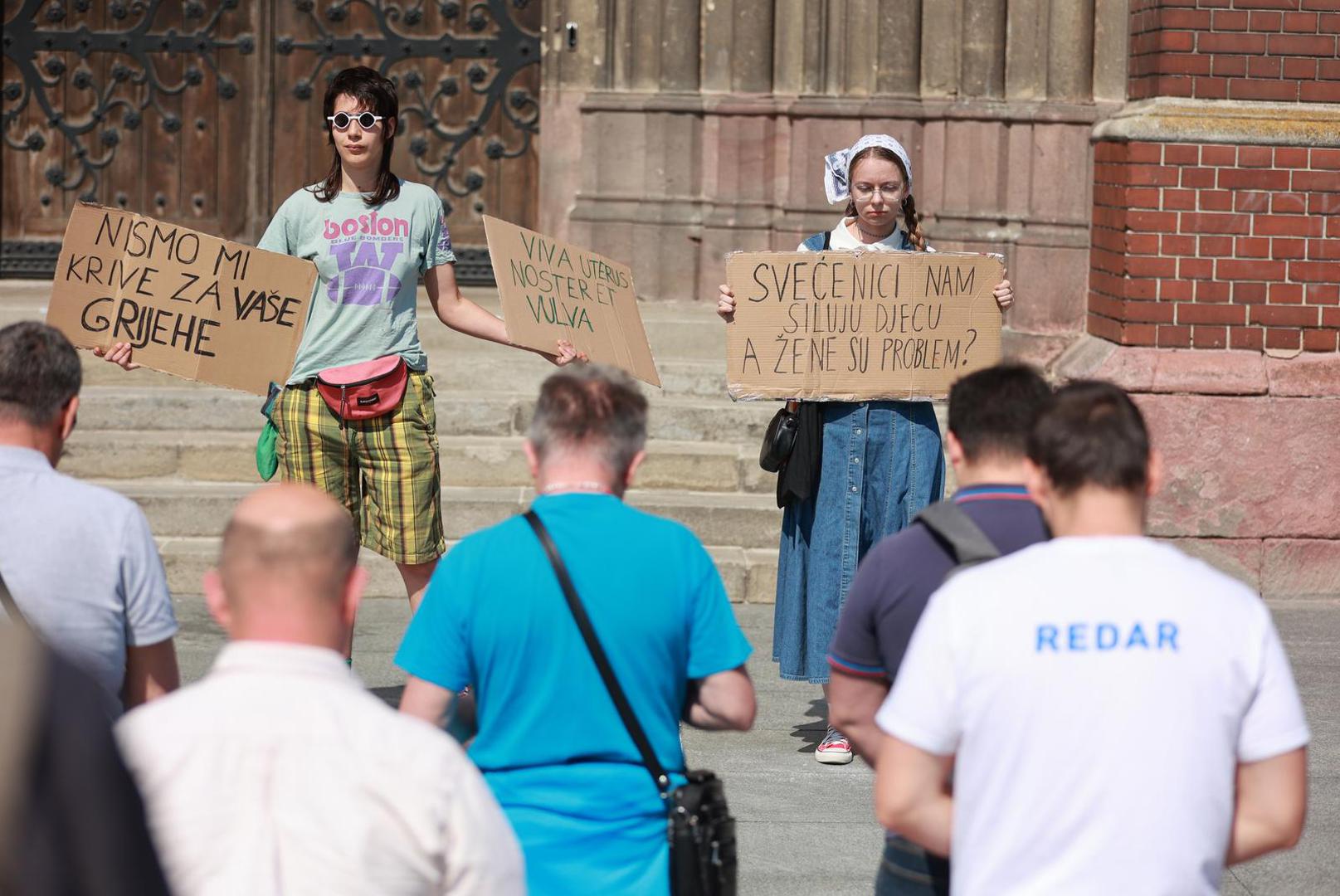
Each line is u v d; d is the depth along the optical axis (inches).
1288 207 978.7
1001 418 380.2
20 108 1309.1
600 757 377.7
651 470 1040.2
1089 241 1111.0
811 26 1194.0
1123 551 319.0
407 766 274.7
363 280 700.0
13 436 414.0
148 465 1030.4
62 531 404.2
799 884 581.3
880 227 719.7
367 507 730.8
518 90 1301.7
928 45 1175.6
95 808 175.8
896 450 710.5
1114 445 323.6
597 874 373.7
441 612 382.0
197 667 810.8
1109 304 1031.6
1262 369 979.9
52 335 421.7
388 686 788.0
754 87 1219.9
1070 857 304.3
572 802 374.3
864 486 709.9
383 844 270.2
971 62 1154.0
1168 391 976.9
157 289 673.6
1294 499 983.0
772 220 1226.0
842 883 583.2
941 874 369.7
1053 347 1110.4
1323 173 976.3
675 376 1109.1
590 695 375.6
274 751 271.9
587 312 658.2
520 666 376.5
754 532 994.7
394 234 702.5
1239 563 985.5
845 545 706.2
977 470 384.2
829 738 710.5
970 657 312.2
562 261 658.8
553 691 375.6
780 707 791.7
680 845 370.6
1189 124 975.6
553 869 372.8
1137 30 1035.9
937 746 317.7
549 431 393.7
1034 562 319.3
